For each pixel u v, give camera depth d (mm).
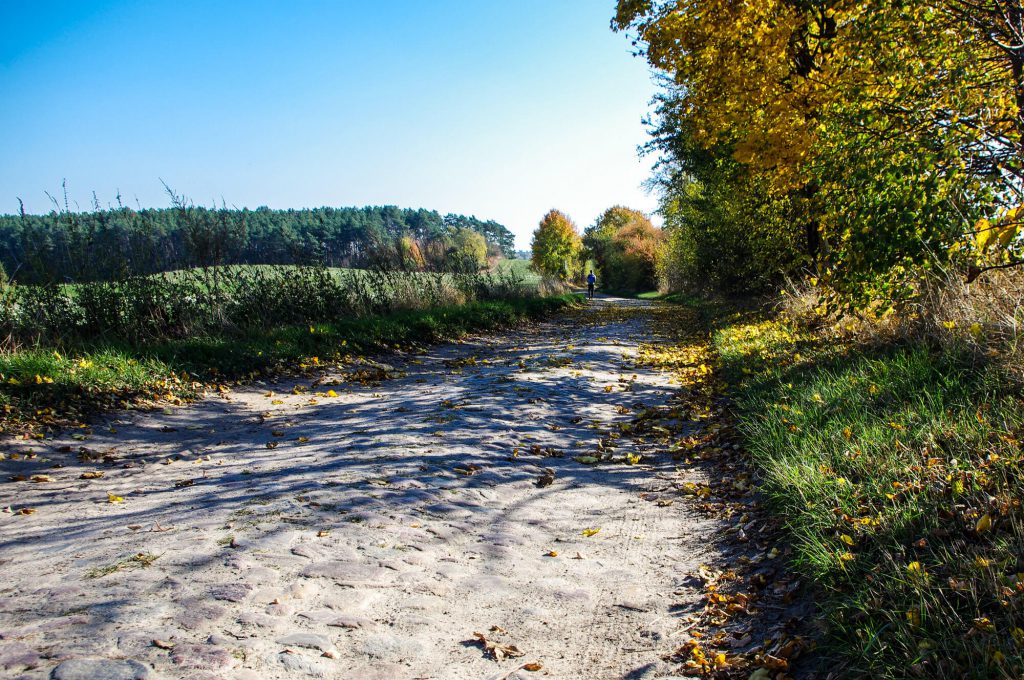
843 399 5336
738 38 11031
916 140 5453
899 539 3037
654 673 2592
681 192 29297
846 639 2535
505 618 3039
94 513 4199
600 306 35750
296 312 13227
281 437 6520
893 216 5461
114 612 2779
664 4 12297
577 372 10422
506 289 25453
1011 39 5758
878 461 3885
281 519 4016
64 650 2457
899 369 5441
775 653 2623
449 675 2529
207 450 5996
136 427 6613
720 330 14688
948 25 6141
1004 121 5457
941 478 3430
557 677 2572
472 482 4977
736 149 12562
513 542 3980
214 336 10602
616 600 3248
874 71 7305
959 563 2678
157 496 4562
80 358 7945
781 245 17016
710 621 3004
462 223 127625
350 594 3098
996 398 4246
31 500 4469
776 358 8484
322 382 9602
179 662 2410
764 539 3795
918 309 6164
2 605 2850
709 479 5191
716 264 25172
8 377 6707
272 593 3031
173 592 2996
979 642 2232
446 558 3654
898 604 2553
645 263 66438
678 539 4059
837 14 9383
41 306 8984
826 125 6812
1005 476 3166
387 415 7352
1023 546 2656
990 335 5172
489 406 7641
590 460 5762
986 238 4980
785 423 5402
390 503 4375
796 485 3928
